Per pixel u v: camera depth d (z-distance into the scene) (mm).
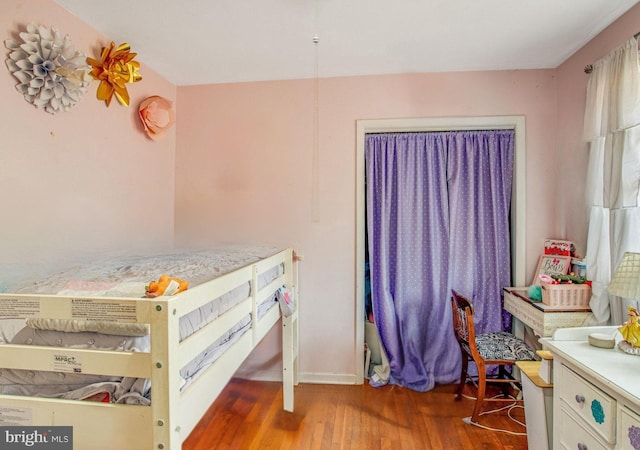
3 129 1472
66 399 923
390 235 2725
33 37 1565
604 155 1860
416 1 1716
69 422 903
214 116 2742
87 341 928
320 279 2670
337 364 2662
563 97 2406
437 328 2604
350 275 2645
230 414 2234
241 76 2617
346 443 1939
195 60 2352
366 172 2725
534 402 1607
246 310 1507
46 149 1664
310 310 2678
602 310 1911
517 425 2092
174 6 1748
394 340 2615
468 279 2598
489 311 2619
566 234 2381
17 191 1531
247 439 1982
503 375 2564
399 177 2664
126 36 2037
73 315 901
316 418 2186
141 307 870
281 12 1806
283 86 2680
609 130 1826
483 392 2096
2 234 1472
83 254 1880
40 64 1590
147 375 874
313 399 2412
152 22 1893
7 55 1482
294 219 2684
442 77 2559
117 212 2148
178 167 2777
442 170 2633
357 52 2252
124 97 2121
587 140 2033
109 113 2076
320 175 2660
